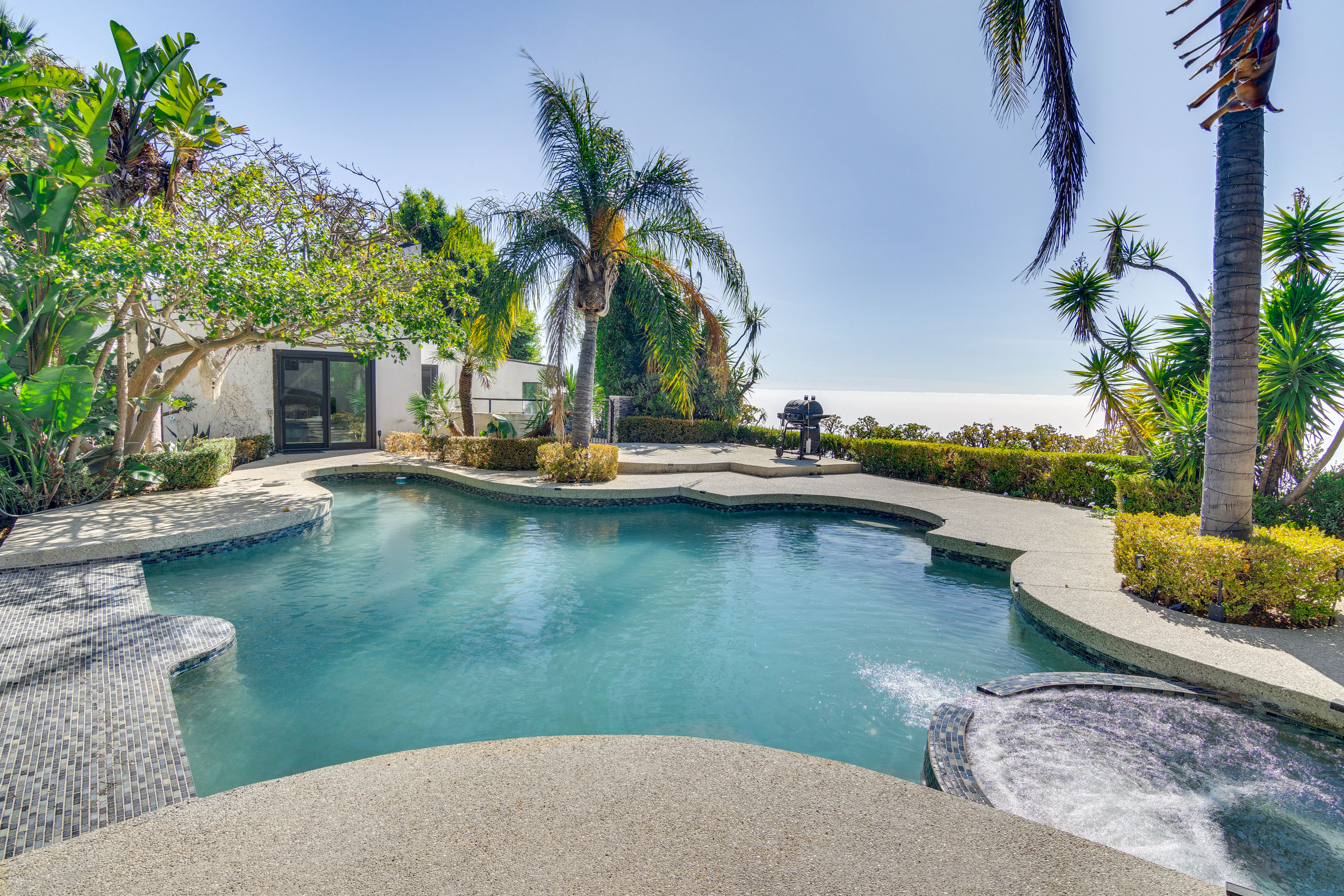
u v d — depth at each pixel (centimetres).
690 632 533
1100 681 393
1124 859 195
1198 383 754
